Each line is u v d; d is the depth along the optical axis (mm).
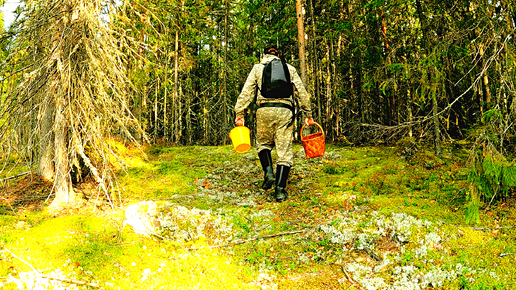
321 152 4867
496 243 3215
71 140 4008
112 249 3248
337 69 13586
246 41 15688
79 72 4008
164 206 4457
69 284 2699
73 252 3117
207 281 2891
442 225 3602
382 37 10930
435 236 3357
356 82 12781
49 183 4953
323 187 5273
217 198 5012
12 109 3852
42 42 4297
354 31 11086
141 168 6637
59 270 2844
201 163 7336
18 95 3822
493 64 4426
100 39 3834
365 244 3449
